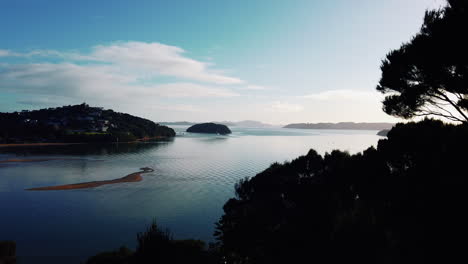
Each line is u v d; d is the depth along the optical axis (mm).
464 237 10453
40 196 63125
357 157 27375
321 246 12789
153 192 68688
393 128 20734
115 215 51125
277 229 22188
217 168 109125
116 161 126000
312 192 30422
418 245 10516
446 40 15531
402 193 16359
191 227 46125
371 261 10312
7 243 26266
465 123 16766
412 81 18703
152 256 18609
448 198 13430
